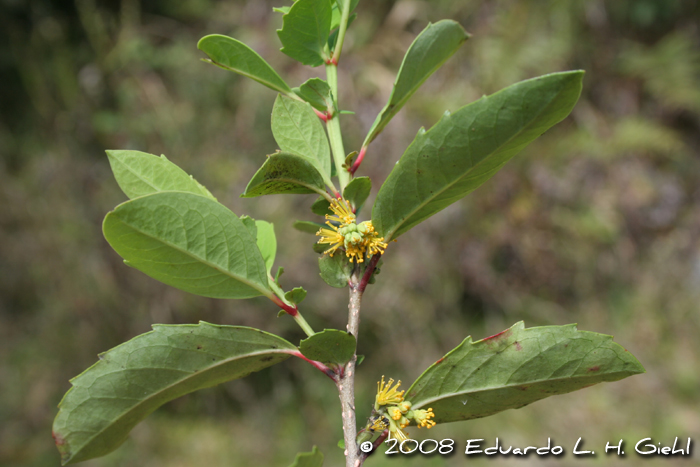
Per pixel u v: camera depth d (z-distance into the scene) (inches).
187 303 183.6
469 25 213.3
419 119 198.5
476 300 209.6
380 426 33.2
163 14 218.8
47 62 210.4
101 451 33.5
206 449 170.4
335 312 185.2
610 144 223.1
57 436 31.6
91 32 205.6
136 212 28.4
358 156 35.3
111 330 186.9
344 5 36.4
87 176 196.7
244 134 194.4
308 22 35.2
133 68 203.9
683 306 214.5
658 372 195.6
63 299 187.3
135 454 167.0
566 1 214.4
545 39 211.5
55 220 192.7
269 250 37.9
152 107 201.8
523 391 32.9
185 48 208.5
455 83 208.4
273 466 167.5
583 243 215.6
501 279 208.4
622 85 236.2
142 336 31.8
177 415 180.1
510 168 210.4
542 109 26.7
